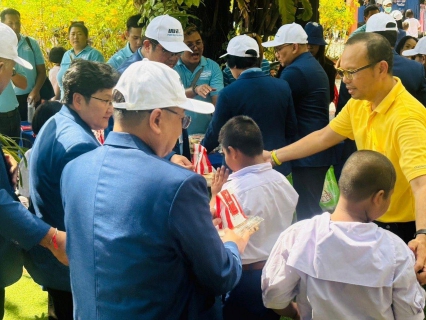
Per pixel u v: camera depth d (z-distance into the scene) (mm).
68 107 2697
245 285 2803
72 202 1960
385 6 12555
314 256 2109
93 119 2686
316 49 5434
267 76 4160
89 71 2639
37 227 2436
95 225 1865
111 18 7801
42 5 8000
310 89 4473
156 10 5160
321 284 2107
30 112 6473
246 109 4043
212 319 2027
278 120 4133
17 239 2436
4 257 2615
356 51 2729
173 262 1809
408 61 4734
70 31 6680
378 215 2150
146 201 1783
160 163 1839
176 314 1866
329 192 4629
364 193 2086
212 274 1845
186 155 3938
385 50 2721
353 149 4770
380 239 2070
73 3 7977
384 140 2826
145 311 1813
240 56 4137
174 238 1778
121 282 1812
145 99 1861
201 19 5926
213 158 4453
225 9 6051
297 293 2236
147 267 1792
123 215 1812
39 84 6652
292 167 4621
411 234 2916
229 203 2391
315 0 6359
